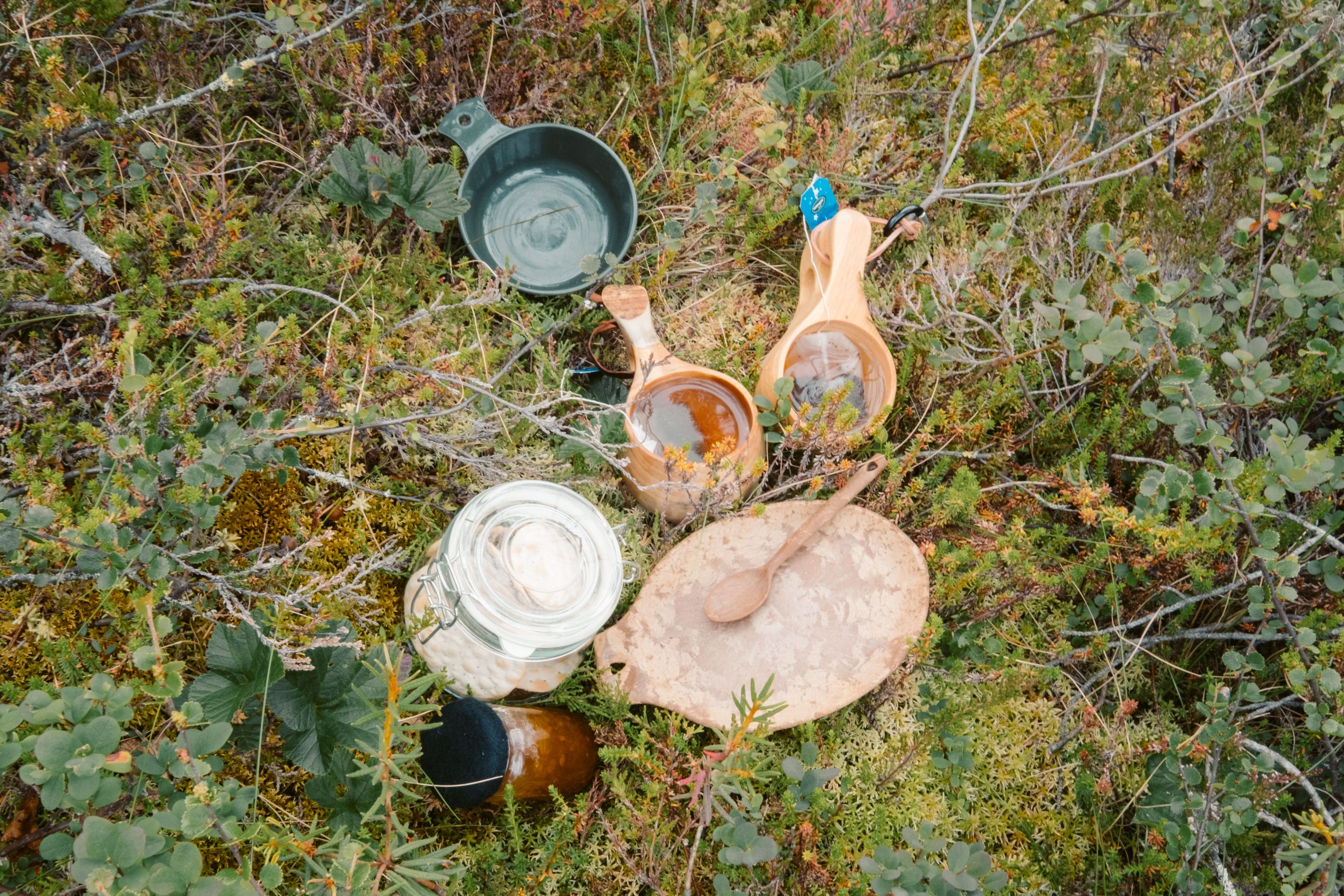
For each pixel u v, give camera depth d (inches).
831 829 74.2
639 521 82.7
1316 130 89.0
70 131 67.5
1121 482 85.2
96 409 68.8
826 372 84.8
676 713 74.5
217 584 59.8
